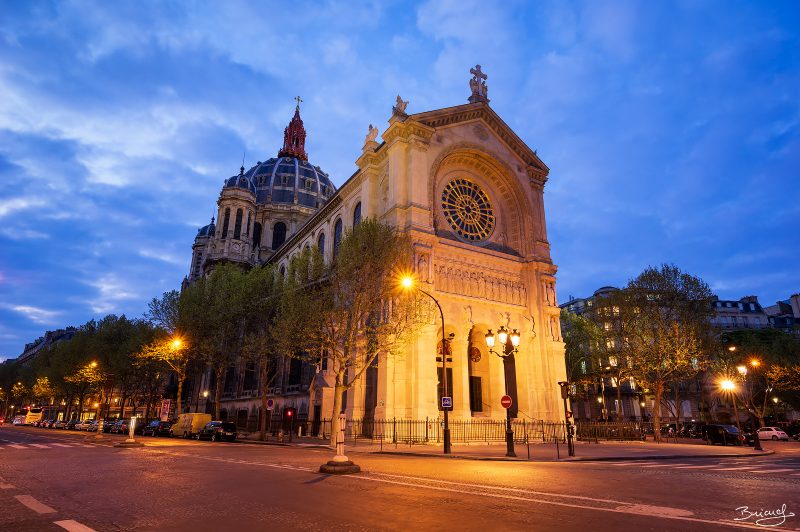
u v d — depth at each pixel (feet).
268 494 37.24
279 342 126.00
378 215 151.43
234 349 172.04
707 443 142.72
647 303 164.45
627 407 259.19
